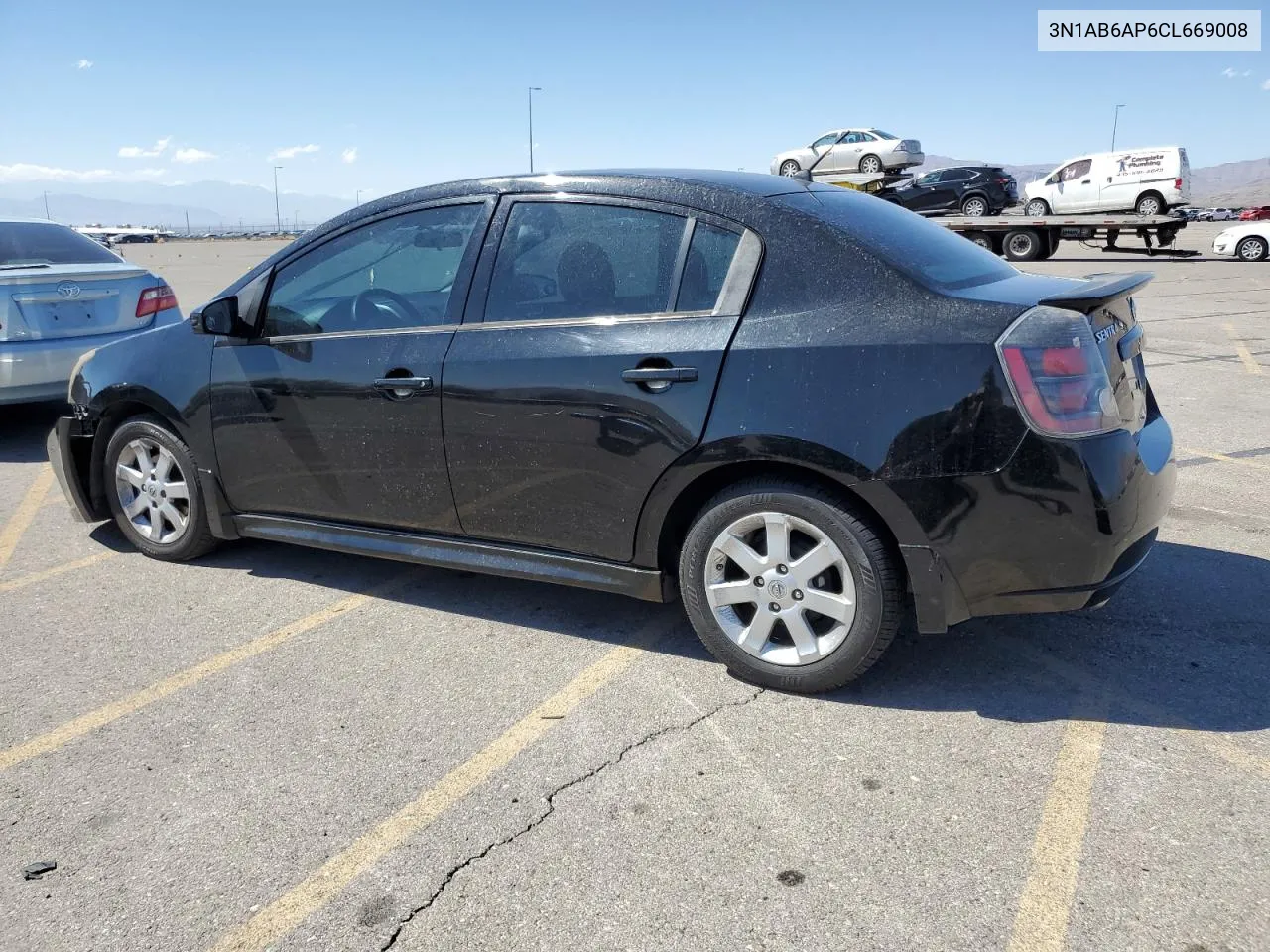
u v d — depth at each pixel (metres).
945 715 3.14
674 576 3.53
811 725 3.11
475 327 3.64
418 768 2.93
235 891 2.42
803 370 3.04
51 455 5.01
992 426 2.86
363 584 4.46
